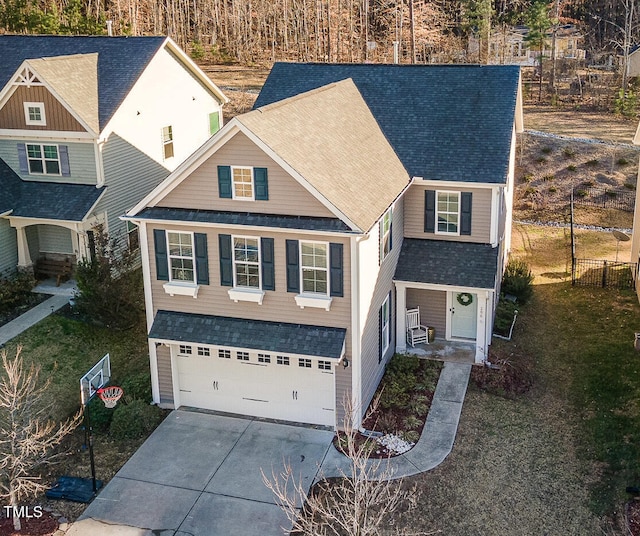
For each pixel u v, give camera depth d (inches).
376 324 835.4
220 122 1514.5
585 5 2706.7
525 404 837.2
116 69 1200.8
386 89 1043.9
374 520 644.1
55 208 1079.0
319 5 2338.8
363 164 841.5
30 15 2022.6
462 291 892.0
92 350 960.9
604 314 1055.0
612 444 753.6
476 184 895.1
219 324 796.6
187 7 2551.7
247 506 681.6
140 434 794.2
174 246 792.9
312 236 735.1
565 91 2197.3
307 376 789.9
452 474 714.8
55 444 769.6
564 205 1502.2
